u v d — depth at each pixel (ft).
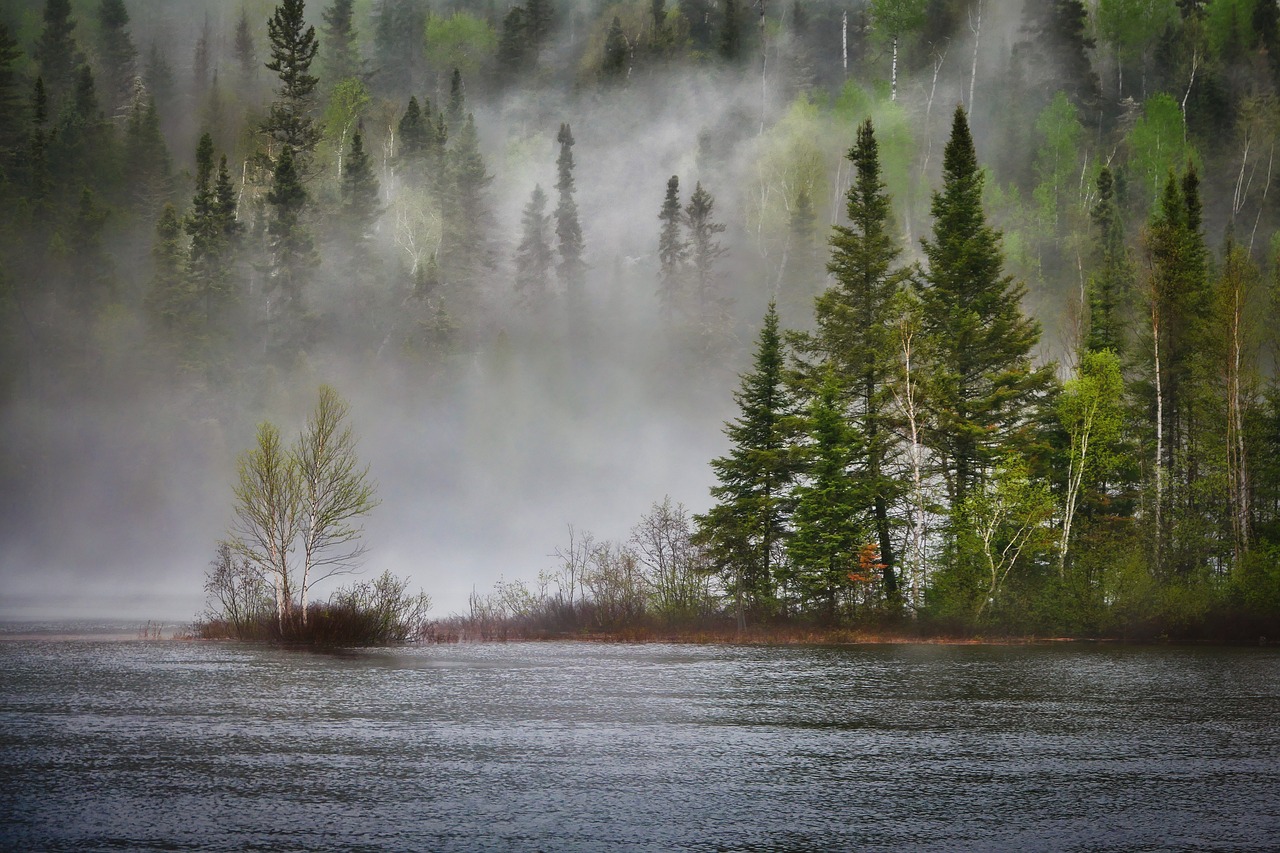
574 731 69.46
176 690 86.84
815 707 82.33
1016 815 48.52
